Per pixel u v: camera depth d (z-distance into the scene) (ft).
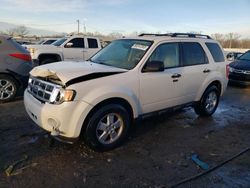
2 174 10.64
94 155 12.51
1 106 19.84
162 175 11.08
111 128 12.92
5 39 20.97
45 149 12.87
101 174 10.96
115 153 12.84
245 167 12.07
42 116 11.78
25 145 13.24
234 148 14.10
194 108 19.02
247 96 27.84
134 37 16.42
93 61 15.74
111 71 12.94
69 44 40.50
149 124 17.16
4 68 20.47
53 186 10.02
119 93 12.66
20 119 16.93
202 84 17.85
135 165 11.79
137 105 13.84
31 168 11.16
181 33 17.76
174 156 12.82
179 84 16.03
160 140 14.69
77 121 11.59
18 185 9.98
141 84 13.84
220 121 18.63
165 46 15.47
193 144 14.37
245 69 32.07
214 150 13.74
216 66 18.88
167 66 15.52
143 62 14.11
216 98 19.61
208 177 11.10
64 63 14.14
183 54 16.62
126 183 10.43
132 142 14.20
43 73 12.48
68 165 11.52
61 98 11.47
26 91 14.03
